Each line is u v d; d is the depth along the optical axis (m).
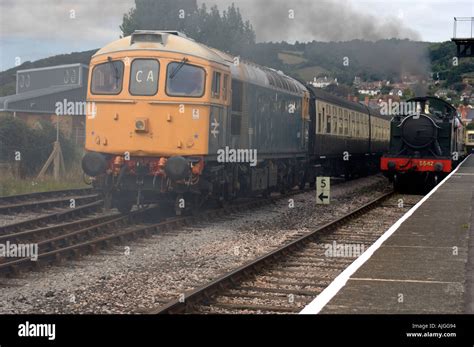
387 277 7.73
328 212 19.38
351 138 33.72
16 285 9.32
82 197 19.23
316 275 10.52
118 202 16.28
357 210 18.48
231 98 16.75
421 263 8.60
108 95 15.48
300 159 25.47
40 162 26.09
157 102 15.20
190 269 10.61
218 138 15.98
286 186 24.06
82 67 45.62
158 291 9.12
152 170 15.41
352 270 8.12
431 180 27.61
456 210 14.58
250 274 10.20
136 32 15.73
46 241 11.83
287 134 22.41
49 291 8.98
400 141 26.97
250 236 14.24
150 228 13.85
